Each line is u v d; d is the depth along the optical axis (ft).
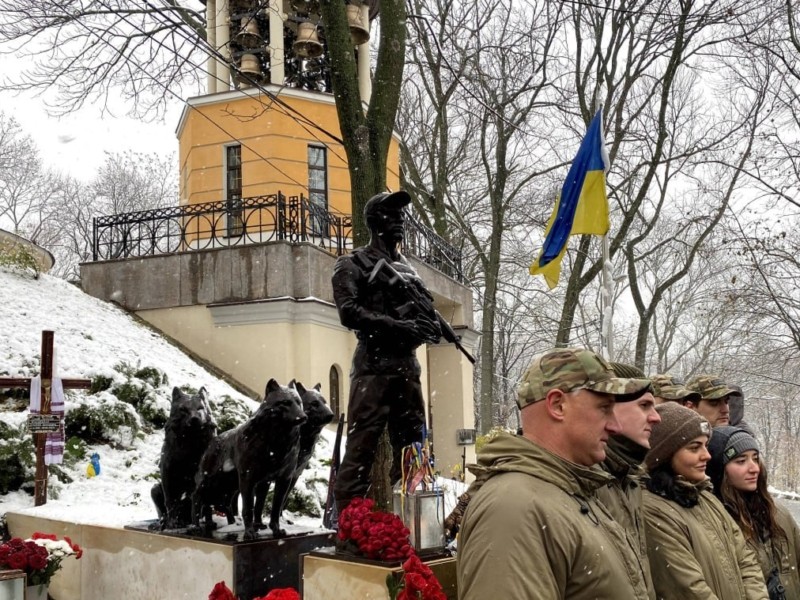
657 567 13.69
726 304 83.10
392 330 20.45
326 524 28.27
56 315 56.90
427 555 17.89
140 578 26.66
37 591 25.58
